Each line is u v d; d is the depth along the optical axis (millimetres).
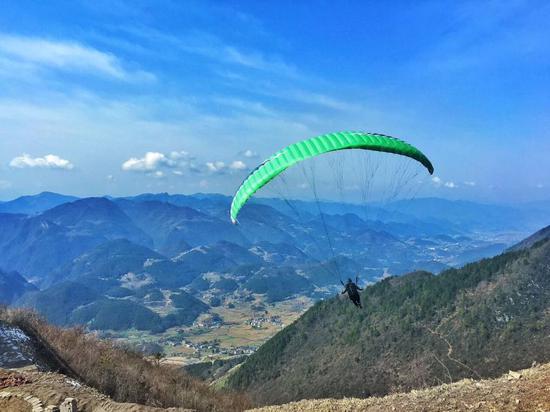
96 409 16656
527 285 117938
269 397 125688
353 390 110625
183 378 32250
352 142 19844
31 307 33312
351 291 19250
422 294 134375
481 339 107562
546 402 11883
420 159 22078
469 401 13383
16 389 17859
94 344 31516
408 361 113062
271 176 19938
